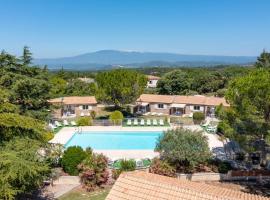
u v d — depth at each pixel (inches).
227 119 1235.9
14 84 1430.9
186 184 877.8
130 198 787.4
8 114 941.8
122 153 1836.9
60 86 3688.5
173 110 3078.2
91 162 1293.1
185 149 1374.3
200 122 2613.2
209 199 762.2
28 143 935.7
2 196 824.9
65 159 1385.3
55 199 1186.6
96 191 1264.8
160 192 790.5
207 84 4259.4
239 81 1163.3
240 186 1339.8
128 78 2773.1
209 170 1475.1
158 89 3964.1
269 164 1467.8
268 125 1120.2
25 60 1595.7
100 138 2236.7
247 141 1176.8
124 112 3107.8
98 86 2925.7
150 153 1836.9
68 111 2947.8
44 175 1013.8
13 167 808.9
